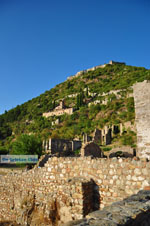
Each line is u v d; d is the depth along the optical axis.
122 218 4.11
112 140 75.88
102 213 4.45
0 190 14.34
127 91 132.50
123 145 66.44
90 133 92.56
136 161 7.41
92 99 151.25
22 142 36.09
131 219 4.19
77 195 8.28
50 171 10.55
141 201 5.33
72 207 8.41
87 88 176.50
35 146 36.19
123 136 76.75
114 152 25.95
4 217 13.25
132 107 106.12
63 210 8.88
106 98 133.62
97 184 8.38
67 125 114.56
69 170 9.61
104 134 76.44
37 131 120.56
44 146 48.56
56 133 98.25
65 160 9.91
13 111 185.38
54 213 9.54
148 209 4.83
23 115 174.12
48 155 16.27
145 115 12.09
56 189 9.95
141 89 12.66
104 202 7.96
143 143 11.84
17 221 11.60
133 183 7.29
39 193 10.95
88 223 4.01
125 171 7.60
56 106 168.50
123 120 96.38
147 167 7.07
